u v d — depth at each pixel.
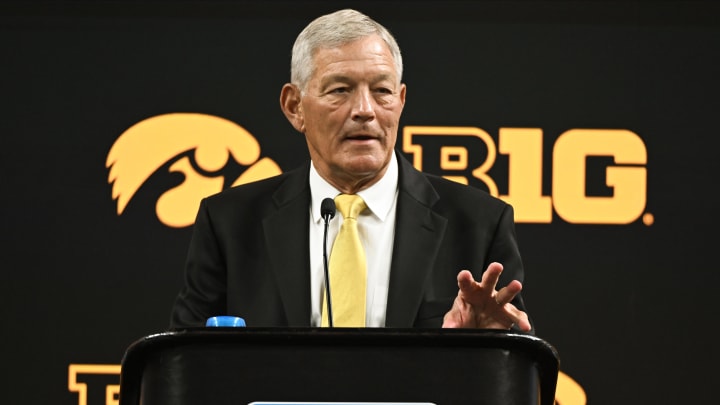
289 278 6.66
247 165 10.71
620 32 10.70
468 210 6.96
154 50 10.73
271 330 4.24
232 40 10.77
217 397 4.25
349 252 6.62
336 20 6.80
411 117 10.66
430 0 10.73
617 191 10.62
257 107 10.74
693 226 10.56
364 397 4.25
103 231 10.58
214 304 7.00
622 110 10.66
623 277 10.56
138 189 10.63
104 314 10.52
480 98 10.70
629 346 10.50
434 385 4.27
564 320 10.53
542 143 10.65
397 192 7.05
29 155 10.57
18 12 10.64
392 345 4.27
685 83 10.64
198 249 7.09
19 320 10.46
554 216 10.60
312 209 7.00
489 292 5.07
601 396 10.46
